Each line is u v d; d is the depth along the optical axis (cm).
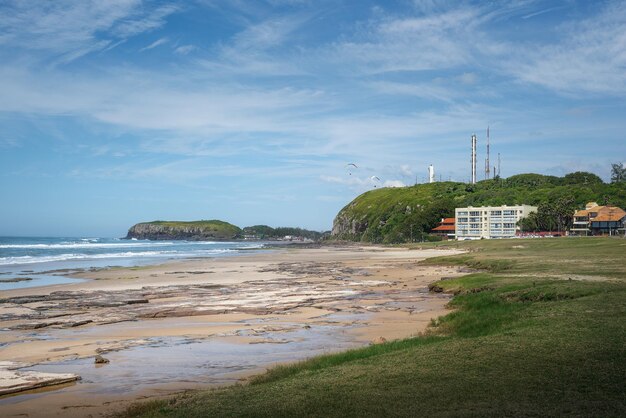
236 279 5597
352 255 11806
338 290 4359
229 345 2208
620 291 2395
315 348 2111
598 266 4225
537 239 11625
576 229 15812
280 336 2394
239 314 3136
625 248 6550
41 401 1437
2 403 1425
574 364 1250
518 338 1566
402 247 16275
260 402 1170
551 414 959
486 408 1012
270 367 1789
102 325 2823
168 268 7456
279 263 8606
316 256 11456
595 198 17962
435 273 5928
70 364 1895
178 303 3662
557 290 2631
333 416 1041
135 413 1257
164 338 2395
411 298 3666
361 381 1266
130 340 2350
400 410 1041
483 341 1577
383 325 2628
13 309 3441
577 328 1628
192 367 1820
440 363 1370
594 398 1029
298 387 1266
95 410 1342
